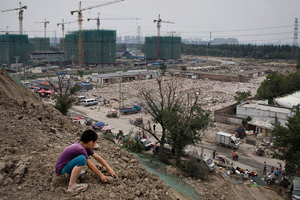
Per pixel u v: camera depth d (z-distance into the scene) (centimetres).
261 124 3859
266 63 17600
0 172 621
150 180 861
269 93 5625
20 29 16850
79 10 14250
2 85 1345
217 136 3428
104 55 15025
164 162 2447
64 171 627
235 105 5084
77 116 4888
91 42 15362
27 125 949
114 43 15362
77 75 10512
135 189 736
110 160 906
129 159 991
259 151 3138
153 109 2805
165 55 19550
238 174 2544
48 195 589
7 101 1114
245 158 3044
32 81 8181
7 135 827
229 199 1900
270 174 2547
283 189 2292
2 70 1499
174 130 2456
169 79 10006
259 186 2322
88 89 7700
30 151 767
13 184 602
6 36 13600
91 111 5303
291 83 6312
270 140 3594
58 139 921
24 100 1223
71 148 639
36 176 642
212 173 2478
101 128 3938
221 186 2098
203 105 5797
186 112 2870
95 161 827
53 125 1082
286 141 2309
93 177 699
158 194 784
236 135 3703
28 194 582
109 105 5759
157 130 4116
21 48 14175
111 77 9281
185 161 2331
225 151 3247
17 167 653
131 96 6762
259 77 11400
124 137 3400
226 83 9381
